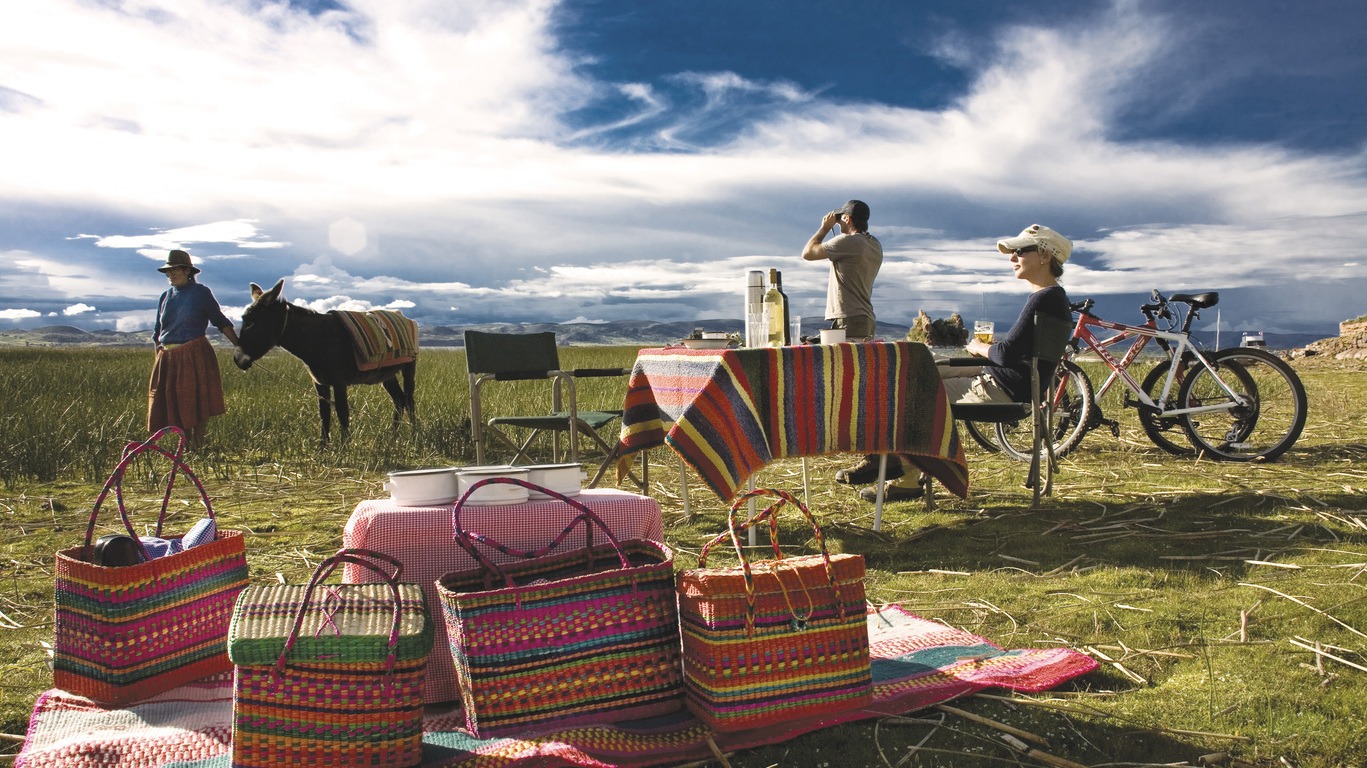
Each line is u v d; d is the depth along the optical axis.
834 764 2.43
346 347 8.59
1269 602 3.57
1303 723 2.56
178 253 8.03
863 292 6.57
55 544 5.03
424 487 3.09
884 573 4.22
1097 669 3.00
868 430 4.56
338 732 2.34
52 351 26.61
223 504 6.11
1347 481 5.93
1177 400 7.10
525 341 6.30
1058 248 5.68
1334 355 21.78
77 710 2.81
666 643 2.75
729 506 5.78
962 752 2.46
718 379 4.25
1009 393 5.71
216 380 8.27
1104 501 5.58
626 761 2.44
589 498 3.19
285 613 2.49
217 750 2.49
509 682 2.59
